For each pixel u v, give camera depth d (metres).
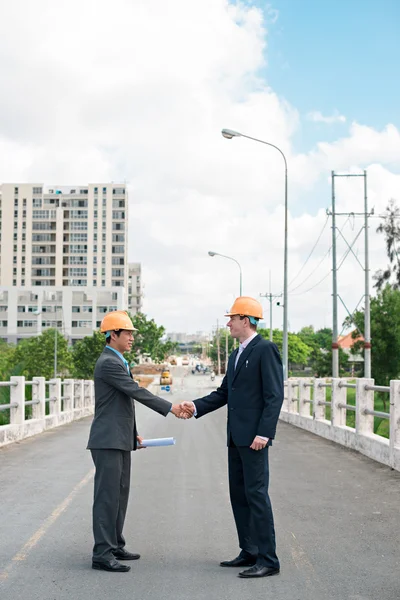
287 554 6.01
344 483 9.69
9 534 6.59
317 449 14.00
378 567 5.60
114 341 5.93
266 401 5.59
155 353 124.88
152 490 9.07
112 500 5.61
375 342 50.47
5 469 10.69
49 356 75.69
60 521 7.13
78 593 4.90
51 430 18.12
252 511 5.49
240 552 6.00
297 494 8.84
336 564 5.69
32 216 154.00
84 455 12.43
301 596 4.87
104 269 152.38
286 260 31.17
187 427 21.30
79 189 155.50
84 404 27.02
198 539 6.51
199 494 8.78
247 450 5.58
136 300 180.62
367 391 13.50
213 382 107.00
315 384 18.16
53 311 133.50
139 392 5.75
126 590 4.99
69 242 153.25
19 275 153.25
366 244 44.28
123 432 5.75
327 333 188.75
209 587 5.08
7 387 17.48
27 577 5.28
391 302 50.81
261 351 5.68
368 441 12.65
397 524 7.15
